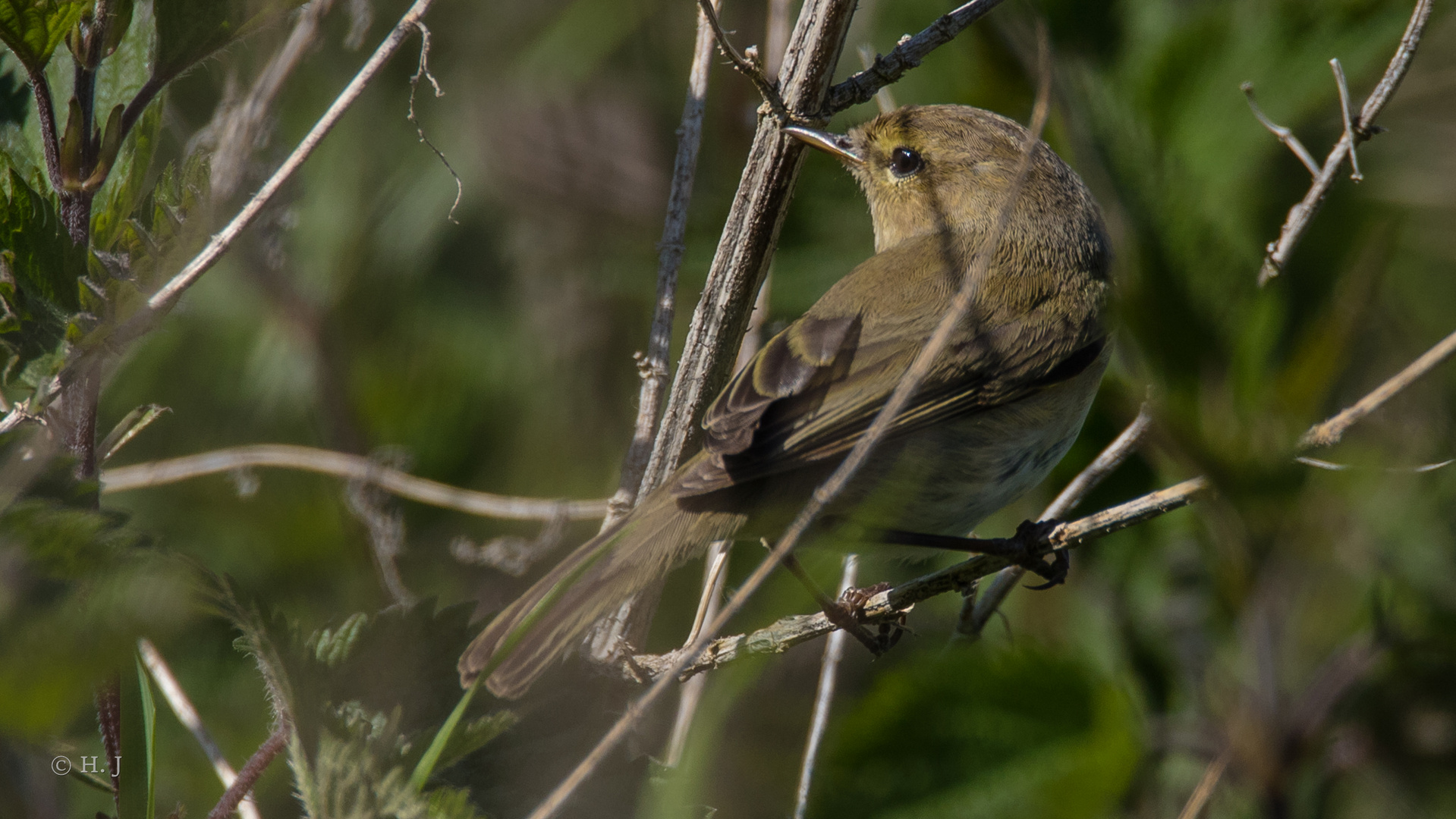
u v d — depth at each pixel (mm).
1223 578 5441
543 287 10383
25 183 5363
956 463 7312
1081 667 5641
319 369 9602
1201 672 7105
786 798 6605
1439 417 6781
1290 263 6074
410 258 10219
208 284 9414
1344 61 7805
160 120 5863
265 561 8492
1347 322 5160
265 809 7023
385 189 10273
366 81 5918
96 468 5551
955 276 7789
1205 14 7867
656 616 8164
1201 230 4883
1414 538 6371
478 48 10562
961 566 6496
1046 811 5512
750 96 10211
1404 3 7824
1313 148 8258
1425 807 6414
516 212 10328
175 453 9375
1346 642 6191
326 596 8406
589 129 10156
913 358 7242
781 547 4938
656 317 7188
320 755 4930
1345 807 6836
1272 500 5016
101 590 4492
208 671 7172
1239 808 6547
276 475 9078
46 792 5730
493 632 5770
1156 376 4855
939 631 8938
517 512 8227
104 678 4598
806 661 8312
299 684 5020
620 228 10180
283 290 9516
